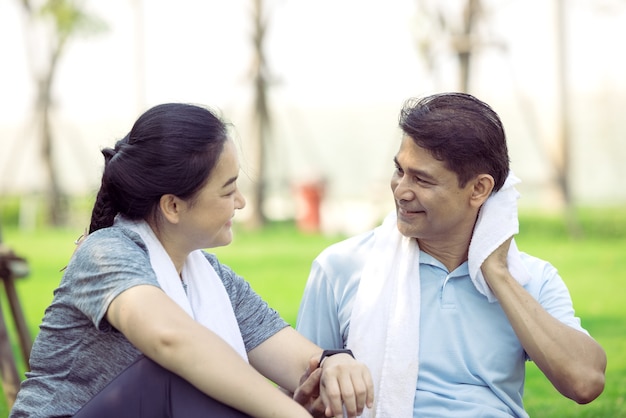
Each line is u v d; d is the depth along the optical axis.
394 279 3.19
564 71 15.56
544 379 5.60
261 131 16.41
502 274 3.08
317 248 12.91
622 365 5.94
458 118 3.01
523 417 3.13
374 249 3.25
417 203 3.06
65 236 15.62
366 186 24.41
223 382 2.56
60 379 2.73
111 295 2.60
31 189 18.58
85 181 20.84
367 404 2.76
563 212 15.07
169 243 2.83
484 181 3.05
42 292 9.45
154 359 2.58
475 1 15.52
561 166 15.43
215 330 2.87
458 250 3.18
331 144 24.89
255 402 2.57
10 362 4.78
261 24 16.59
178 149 2.72
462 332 3.13
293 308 8.15
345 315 3.25
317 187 16.48
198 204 2.77
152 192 2.75
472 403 3.04
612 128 21.67
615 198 21.45
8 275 4.91
